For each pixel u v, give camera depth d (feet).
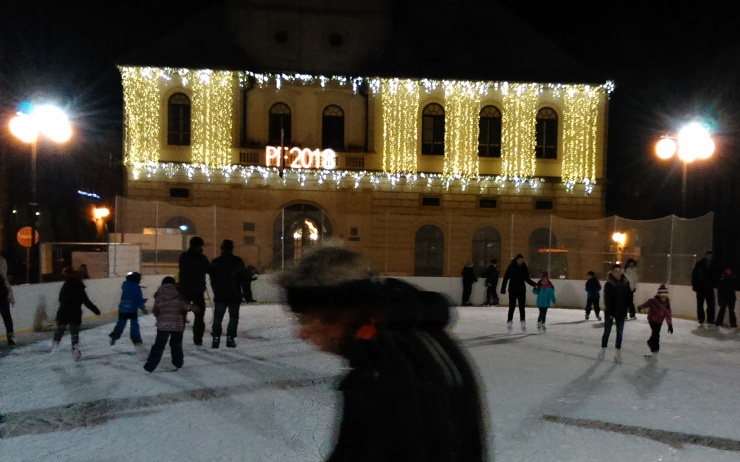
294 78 98.02
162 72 95.66
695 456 17.67
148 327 45.73
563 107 102.01
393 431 5.89
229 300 35.76
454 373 6.39
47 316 44.19
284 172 96.12
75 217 122.21
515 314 59.82
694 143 56.90
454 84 99.96
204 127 96.17
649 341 35.68
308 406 22.61
